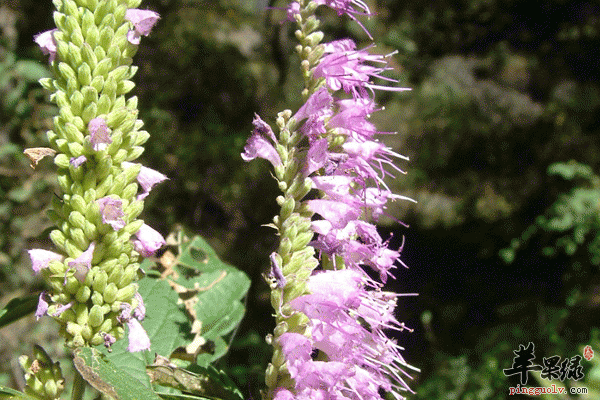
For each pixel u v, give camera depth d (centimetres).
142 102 97
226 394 22
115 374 18
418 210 134
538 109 126
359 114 21
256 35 128
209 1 125
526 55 124
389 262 21
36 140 68
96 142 18
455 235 127
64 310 19
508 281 114
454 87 133
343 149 21
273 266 19
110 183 18
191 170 99
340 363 19
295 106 112
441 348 99
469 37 127
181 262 28
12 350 59
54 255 19
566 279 106
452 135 134
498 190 130
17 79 67
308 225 19
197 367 23
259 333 89
